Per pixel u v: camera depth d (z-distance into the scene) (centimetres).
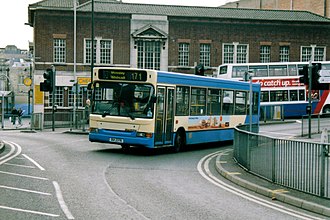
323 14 6975
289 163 1348
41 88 3903
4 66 11150
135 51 5703
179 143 2355
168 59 5775
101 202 1148
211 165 1934
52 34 5553
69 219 968
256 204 1198
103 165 1816
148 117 2108
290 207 1177
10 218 959
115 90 2162
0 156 2022
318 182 1225
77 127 4144
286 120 4906
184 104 2367
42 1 5831
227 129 2777
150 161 2000
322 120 3800
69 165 1777
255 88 3119
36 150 2288
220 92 2706
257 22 5938
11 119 6078
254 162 1598
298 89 5200
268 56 6003
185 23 5800
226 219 1025
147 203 1160
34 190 1269
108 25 5656
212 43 5862
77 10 5569
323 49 6112
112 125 2152
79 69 5606
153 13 5747
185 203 1179
